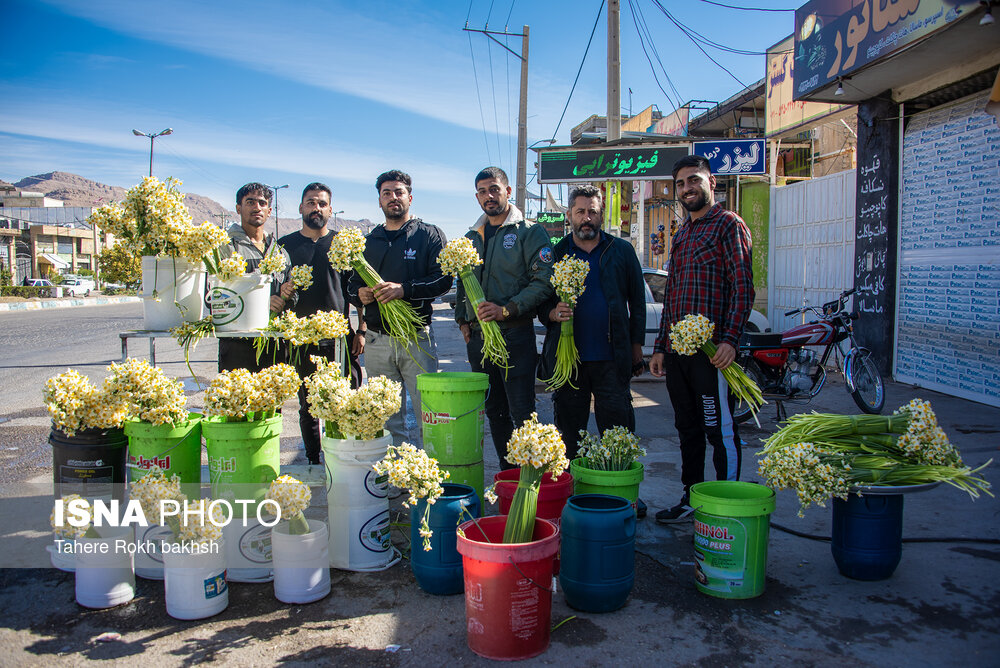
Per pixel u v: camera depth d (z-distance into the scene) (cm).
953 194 716
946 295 725
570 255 410
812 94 814
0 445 580
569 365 396
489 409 450
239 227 462
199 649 258
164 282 351
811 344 649
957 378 713
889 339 817
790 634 266
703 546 303
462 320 454
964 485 306
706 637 265
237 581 320
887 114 801
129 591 299
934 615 279
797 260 1038
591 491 346
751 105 1562
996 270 658
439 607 293
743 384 380
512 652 249
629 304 433
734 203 1409
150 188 339
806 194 1012
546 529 276
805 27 815
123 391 303
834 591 304
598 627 275
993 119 661
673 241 414
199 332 350
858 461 314
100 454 314
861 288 855
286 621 281
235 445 313
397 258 441
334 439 330
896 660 246
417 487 277
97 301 3750
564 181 1152
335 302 486
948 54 655
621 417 408
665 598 301
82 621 281
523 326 418
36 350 1327
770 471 312
